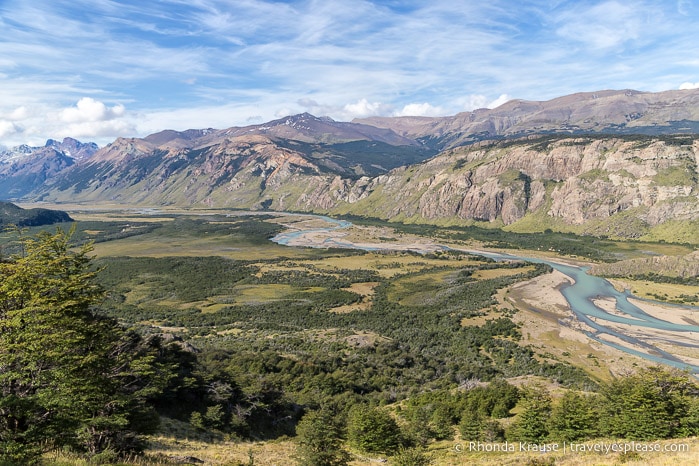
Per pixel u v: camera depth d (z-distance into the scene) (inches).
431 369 4552.2
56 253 1272.1
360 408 2839.6
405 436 2464.3
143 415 1520.7
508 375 4345.5
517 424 2410.2
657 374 2362.2
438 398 3171.8
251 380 3297.2
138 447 1486.2
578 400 2372.0
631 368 4549.7
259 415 2967.5
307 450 1968.5
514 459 1841.8
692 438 1893.5
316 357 4424.2
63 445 1175.6
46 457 1083.9
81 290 1278.3
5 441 1007.6
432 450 2326.5
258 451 2222.0
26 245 1269.7
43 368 1150.3
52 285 1190.3
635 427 2074.3
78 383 1171.3
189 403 2751.0
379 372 4296.3
